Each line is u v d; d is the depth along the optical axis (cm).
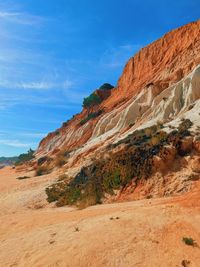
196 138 2075
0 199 2706
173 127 2414
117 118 4656
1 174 5906
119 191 2006
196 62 3900
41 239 1157
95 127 5228
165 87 4122
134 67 6325
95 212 1520
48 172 4275
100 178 2211
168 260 848
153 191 1836
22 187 3173
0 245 1212
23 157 8731
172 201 1443
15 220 1670
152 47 5875
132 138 2608
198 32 4712
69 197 2266
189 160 1958
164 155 1998
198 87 3189
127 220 1169
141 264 834
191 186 1728
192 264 830
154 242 955
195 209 1226
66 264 871
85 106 8306
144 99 4272
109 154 2498
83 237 1053
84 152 3806
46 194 2548
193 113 2650
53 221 1479
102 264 848
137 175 2017
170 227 1058
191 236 985
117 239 989
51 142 8362
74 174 2928
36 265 905
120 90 6612
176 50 5009
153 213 1223
